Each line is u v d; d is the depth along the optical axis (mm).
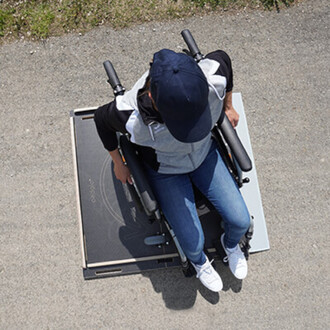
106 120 1566
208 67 1495
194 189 1928
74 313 2262
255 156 2496
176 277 2295
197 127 1373
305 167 2480
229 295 2279
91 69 2633
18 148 2502
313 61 2674
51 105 2572
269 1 2742
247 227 1904
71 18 2688
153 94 1313
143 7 2707
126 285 2289
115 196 2330
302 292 2285
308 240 2365
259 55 2672
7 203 2412
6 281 2297
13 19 2684
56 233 2367
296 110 2582
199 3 2721
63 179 2451
